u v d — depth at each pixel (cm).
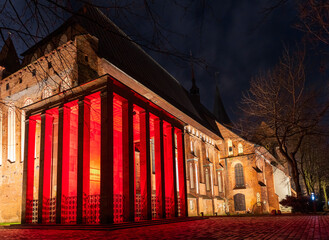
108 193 1697
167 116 2630
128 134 1988
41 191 2031
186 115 4653
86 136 1906
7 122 3064
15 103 3005
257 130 2347
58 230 1655
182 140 2839
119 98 2020
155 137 2431
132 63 3650
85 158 1862
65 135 2002
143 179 2106
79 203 1772
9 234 1472
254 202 5466
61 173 1923
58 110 2089
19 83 3014
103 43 3041
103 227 1559
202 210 4603
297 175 3191
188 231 1352
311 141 4419
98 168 2416
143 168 2125
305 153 4903
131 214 1850
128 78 3206
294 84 1967
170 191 2523
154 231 1402
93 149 2394
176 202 2503
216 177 5656
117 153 2662
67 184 1936
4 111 3094
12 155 3006
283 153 3222
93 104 2209
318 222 1708
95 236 1240
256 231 1257
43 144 2119
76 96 2009
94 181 2342
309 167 5584
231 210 5631
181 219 2292
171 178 2545
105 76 1881
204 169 5159
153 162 3641
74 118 2281
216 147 5959
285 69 2106
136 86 3369
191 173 4578
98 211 1850
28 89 2902
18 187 2856
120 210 1964
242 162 5744
